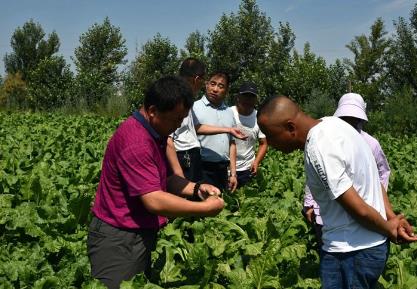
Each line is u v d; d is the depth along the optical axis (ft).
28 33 208.85
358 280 12.16
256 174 28.32
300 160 43.37
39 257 16.62
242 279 15.65
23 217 19.56
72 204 19.74
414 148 55.16
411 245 18.80
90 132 61.16
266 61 110.11
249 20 110.63
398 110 89.30
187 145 21.35
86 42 165.48
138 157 12.30
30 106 148.05
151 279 15.89
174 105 12.25
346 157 11.53
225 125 23.65
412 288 16.35
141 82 118.11
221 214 21.48
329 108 96.73
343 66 122.62
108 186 13.12
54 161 34.22
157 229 13.82
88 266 15.71
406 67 113.50
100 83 136.87
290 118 12.22
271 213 22.06
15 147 41.98
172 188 14.57
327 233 12.39
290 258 16.96
